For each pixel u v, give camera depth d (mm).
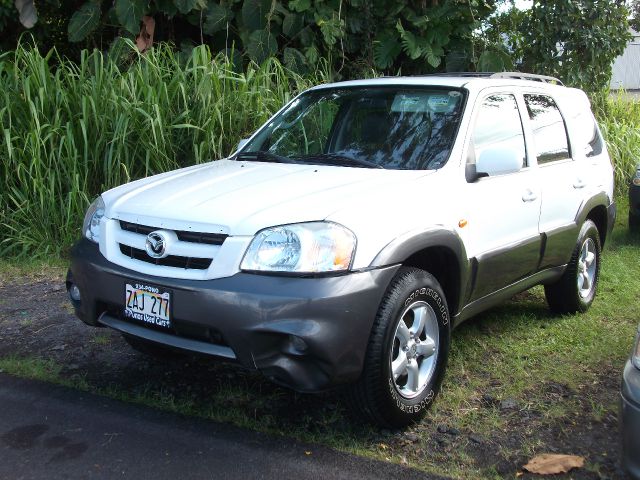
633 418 2523
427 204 3477
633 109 11164
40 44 9031
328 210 3117
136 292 3225
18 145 6469
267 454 3133
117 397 3680
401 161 3902
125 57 7637
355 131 4258
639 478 2516
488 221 3928
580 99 5660
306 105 4660
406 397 3352
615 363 4266
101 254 3463
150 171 6492
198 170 4086
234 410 3551
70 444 3180
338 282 2967
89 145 6559
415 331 3387
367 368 3119
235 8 8859
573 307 5168
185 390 3807
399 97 4309
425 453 3195
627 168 9992
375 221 3180
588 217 5449
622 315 5246
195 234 3166
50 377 3891
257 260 3008
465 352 4434
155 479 2918
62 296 5418
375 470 3023
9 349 4359
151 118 6332
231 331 2963
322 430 3391
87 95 6586
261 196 3318
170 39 8891
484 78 4504
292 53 8523
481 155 3807
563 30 10070
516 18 10383
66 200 6371
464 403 3711
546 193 4543
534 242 4391
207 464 3035
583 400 3750
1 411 3484
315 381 3012
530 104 4773
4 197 6438
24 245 6219
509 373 4113
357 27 9172
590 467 3066
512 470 3074
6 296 5410
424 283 3357
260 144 4574
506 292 4297
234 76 7242
